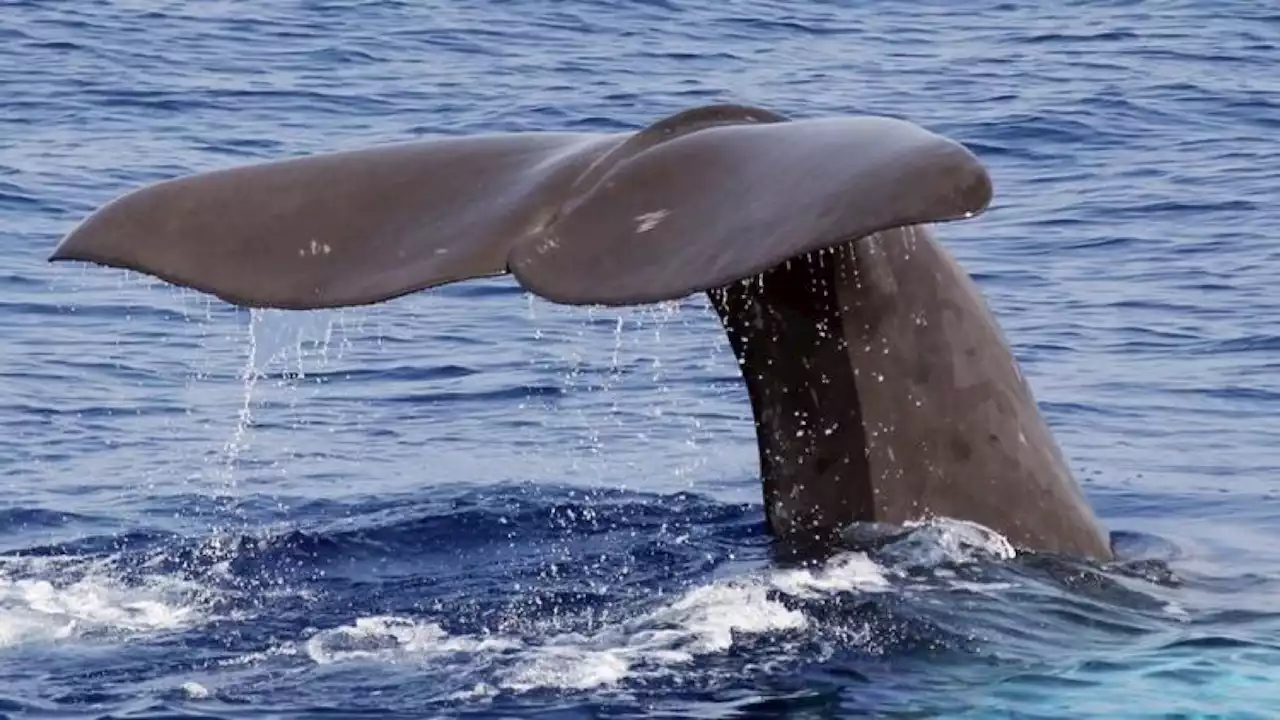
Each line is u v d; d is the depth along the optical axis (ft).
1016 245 70.74
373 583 31.96
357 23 122.21
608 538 34.78
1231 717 24.81
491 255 23.98
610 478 42.98
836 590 28.14
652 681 25.95
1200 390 51.44
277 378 55.01
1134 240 70.74
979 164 21.59
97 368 55.72
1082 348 56.54
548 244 23.35
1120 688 25.67
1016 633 27.25
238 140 88.84
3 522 40.22
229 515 40.32
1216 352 55.57
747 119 25.79
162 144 87.51
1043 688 25.57
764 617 27.61
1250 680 26.07
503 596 30.55
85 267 67.15
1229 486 41.27
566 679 26.16
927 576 28.55
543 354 56.80
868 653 26.55
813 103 99.09
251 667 27.48
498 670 26.68
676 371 54.44
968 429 29.55
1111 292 63.46
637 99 99.60
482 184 25.36
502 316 61.57
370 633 28.66
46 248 69.46
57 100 96.48
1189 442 46.09
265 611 30.27
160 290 64.69
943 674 26.02
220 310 62.54
